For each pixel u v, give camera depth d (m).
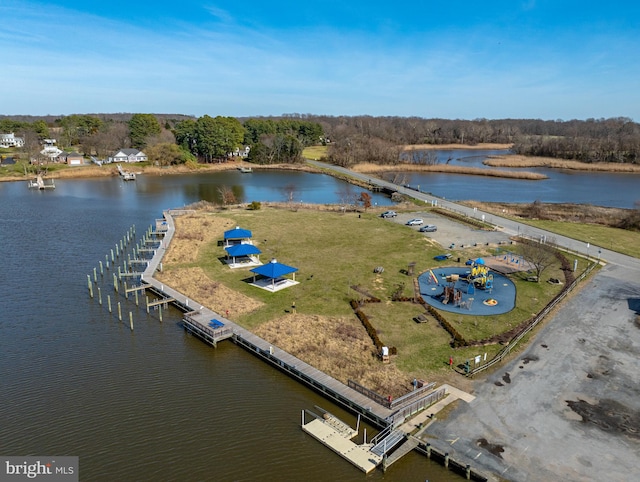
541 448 26.59
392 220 82.94
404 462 26.25
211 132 163.00
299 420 30.02
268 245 66.31
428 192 115.38
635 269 58.69
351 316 43.91
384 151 176.00
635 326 42.38
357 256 61.81
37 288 51.50
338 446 27.30
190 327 41.88
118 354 38.12
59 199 104.94
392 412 29.48
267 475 25.27
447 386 32.72
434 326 42.09
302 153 196.00
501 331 41.22
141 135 182.50
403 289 50.59
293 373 34.94
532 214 91.06
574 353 37.47
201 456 26.62
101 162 157.50
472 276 52.34
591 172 169.25
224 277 54.03
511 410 30.09
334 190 123.06
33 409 30.70
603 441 27.23
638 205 93.25
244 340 39.06
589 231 77.75
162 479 24.91
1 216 85.62
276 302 47.00
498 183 139.50
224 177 145.75
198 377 34.94
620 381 33.53
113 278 55.19
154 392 32.88
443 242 68.88
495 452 26.27
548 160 191.50
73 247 67.31
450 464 25.69
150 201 105.06
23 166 145.25
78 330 42.12
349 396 31.25
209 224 78.12
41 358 37.16
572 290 51.28
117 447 27.30
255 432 28.73
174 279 53.19
